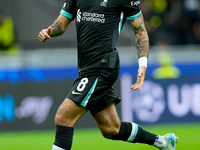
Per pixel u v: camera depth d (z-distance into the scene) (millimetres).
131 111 32594
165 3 44375
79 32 17656
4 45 36062
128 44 36531
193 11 43688
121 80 32500
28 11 36375
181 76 33281
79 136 29766
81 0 17594
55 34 18250
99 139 28516
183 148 25328
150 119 32906
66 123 16844
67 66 32219
